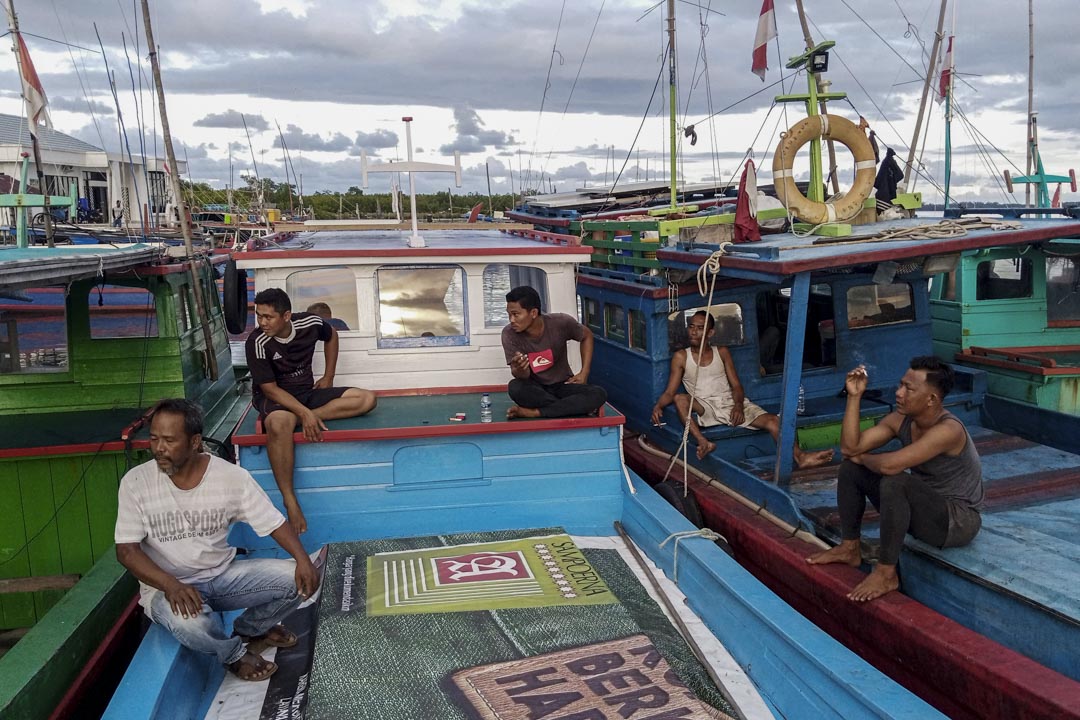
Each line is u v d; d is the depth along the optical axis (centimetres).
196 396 759
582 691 387
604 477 587
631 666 409
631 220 779
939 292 896
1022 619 402
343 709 377
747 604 421
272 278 614
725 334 691
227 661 416
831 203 657
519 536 562
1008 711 357
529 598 476
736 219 588
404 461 563
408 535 569
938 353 893
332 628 442
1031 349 852
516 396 575
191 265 746
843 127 654
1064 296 885
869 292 716
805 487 600
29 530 633
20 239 763
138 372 705
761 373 709
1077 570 423
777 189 655
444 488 570
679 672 408
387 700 382
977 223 619
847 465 475
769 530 549
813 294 765
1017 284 877
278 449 536
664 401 675
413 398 632
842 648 376
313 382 583
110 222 2225
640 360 719
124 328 700
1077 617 376
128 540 400
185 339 732
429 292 634
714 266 573
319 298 625
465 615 455
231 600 430
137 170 2464
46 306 692
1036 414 711
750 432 671
